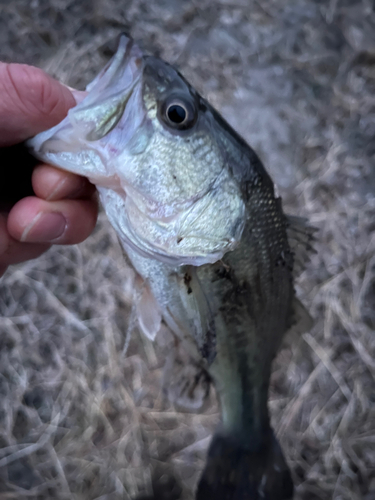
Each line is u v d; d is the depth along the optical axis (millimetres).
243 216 131
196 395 177
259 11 344
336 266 292
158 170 116
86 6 319
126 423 254
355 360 277
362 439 260
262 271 145
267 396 180
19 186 135
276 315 161
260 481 180
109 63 113
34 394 256
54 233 136
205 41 331
